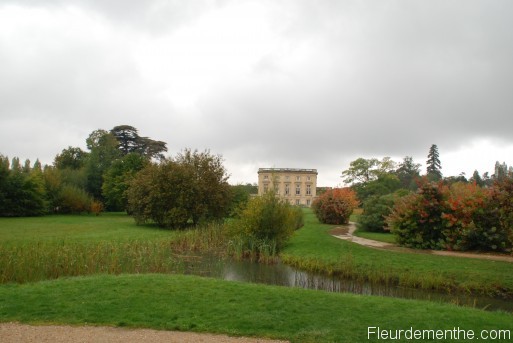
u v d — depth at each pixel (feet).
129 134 255.09
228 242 73.26
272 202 71.97
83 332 22.35
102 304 27.14
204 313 25.66
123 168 165.58
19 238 71.92
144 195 109.29
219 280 35.91
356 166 233.96
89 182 189.67
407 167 341.62
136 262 48.06
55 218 138.62
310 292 32.04
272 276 51.93
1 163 144.05
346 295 31.58
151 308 26.50
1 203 141.49
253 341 21.42
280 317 25.08
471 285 42.91
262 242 67.97
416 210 66.13
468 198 63.21
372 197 98.99
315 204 132.57
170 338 21.61
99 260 45.65
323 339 21.62
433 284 44.55
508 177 60.54
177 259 60.75
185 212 103.40
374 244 70.85
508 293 40.96
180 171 106.83
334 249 64.49
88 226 105.50
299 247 70.03
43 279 38.78
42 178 163.73
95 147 210.18
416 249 64.28
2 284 34.01
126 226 108.37
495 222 60.18
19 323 23.77
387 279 47.65
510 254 57.82
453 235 62.75
